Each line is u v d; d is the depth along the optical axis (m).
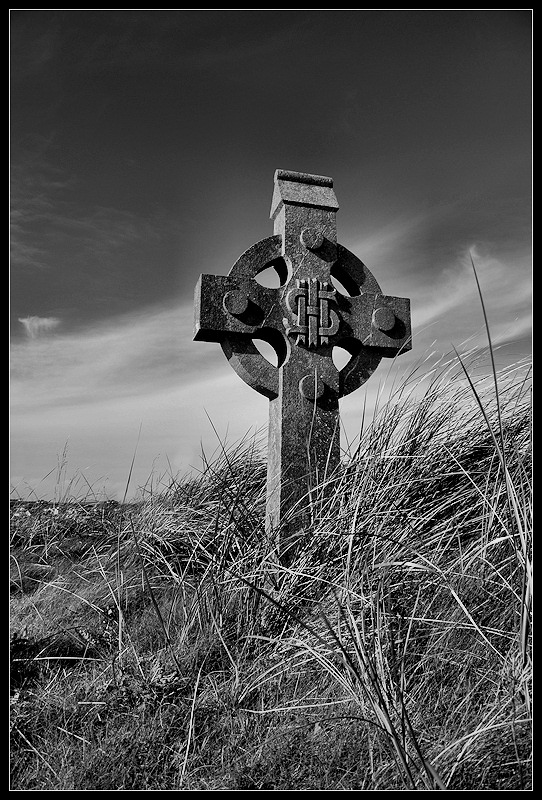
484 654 2.14
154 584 3.75
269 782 1.84
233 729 2.15
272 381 4.31
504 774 1.62
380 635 2.11
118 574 3.84
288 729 2.06
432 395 3.67
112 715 2.33
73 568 4.38
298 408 4.23
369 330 4.61
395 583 2.47
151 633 3.02
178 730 2.19
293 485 4.06
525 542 2.00
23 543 4.98
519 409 3.35
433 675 2.11
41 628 3.31
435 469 3.27
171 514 4.50
